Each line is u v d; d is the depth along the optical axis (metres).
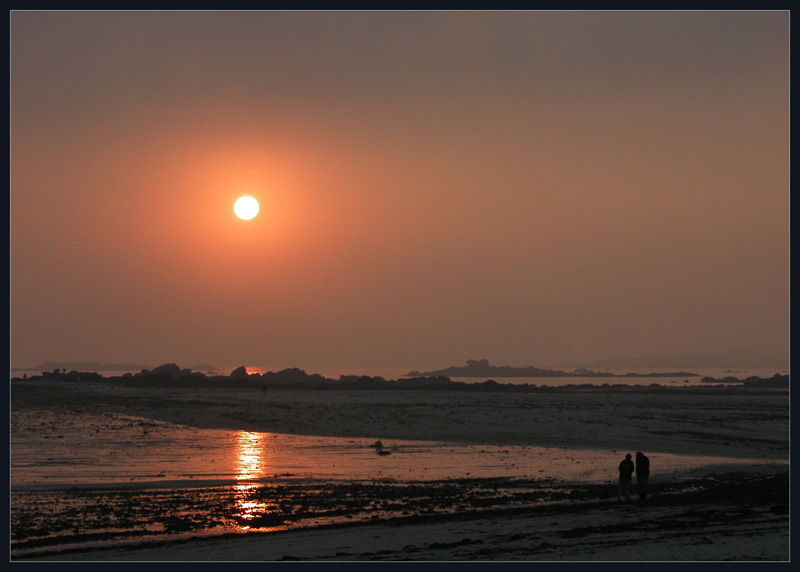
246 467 49.69
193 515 33.16
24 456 53.94
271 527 30.77
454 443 66.12
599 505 35.19
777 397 134.62
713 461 55.31
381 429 76.38
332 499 37.47
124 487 41.22
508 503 36.31
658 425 79.75
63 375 173.00
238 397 119.00
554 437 70.38
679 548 25.05
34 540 28.56
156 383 155.88
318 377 191.62
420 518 32.31
